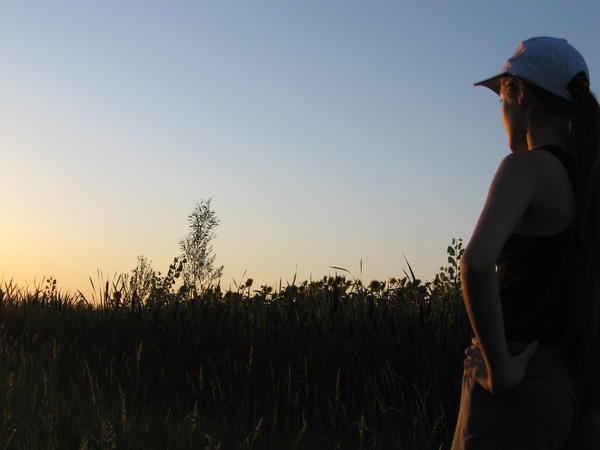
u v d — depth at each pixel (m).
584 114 1.42
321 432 3.62
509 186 1.31
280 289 5.89
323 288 5.72
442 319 4.52
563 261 1.36
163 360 4.75
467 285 1.21
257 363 4.33
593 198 1.35
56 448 2.91
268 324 4.99
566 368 1.35
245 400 3.98
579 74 1.46
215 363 4.49
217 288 6.16
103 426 2.96
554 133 1.47
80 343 5.61
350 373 4.13
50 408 3.53
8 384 3.93
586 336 1.33
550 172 1.36
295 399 3.98
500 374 1.26
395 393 3.86
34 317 6.70
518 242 1.38
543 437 1.29
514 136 1.55
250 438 3.42
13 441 3.01
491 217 1.27
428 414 3.70
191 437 3.19
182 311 5.38
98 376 4.65
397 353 4.09
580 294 1.33
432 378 3.78
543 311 1.36
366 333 4.43
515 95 1.53
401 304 5.02
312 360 4.29
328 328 4.61
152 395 4.26
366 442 3.42
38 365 4.66
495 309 1.21
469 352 1.43
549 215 1.35
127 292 6.47
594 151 1.39
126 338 5.46
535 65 1.47
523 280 1.38
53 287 7.76
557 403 1.29
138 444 3.06
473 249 1.21
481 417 1.34
